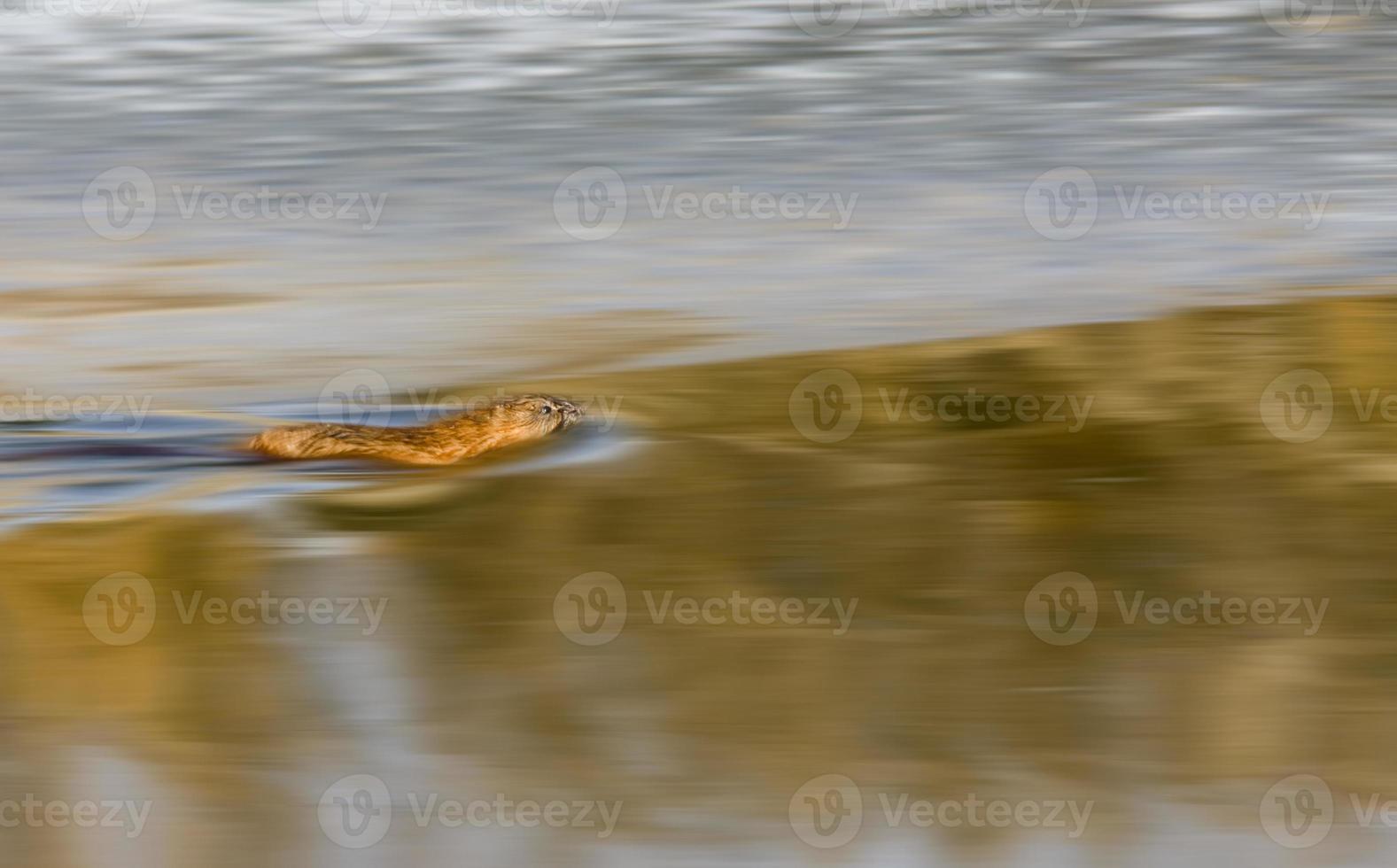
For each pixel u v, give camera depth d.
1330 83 54.19
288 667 16.86
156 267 36.75
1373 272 34.44
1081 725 15.76
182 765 15.12
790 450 23.80
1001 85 55.12
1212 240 37.31
